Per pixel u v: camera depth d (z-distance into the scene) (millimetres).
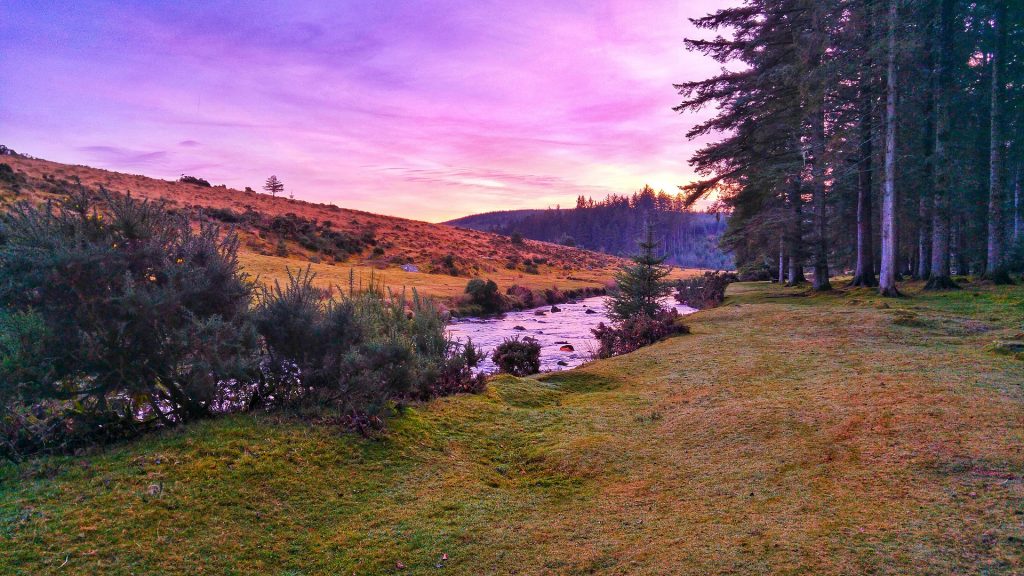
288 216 82750
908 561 3943
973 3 26656
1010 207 30656
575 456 7121
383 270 65250
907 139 28156
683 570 4148
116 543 4258
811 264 30281
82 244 6016
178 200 73438
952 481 5176
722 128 32562
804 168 28938
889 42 21266
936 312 16406
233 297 6914
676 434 7672
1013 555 3889
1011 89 30047
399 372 7797
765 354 13203
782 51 28688
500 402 10094
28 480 5051
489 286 46094
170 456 5602
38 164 71062
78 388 5949
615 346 19109
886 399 7949
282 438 6375
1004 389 7965
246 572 4246
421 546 4781
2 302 5512
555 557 4562
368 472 6211
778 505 5145
